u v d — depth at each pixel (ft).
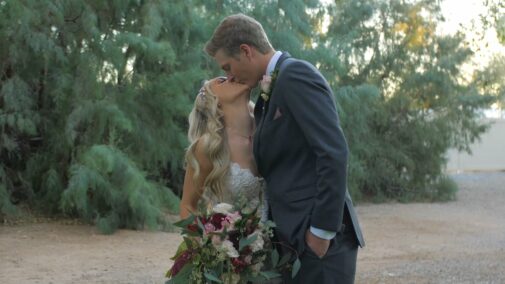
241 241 9.15
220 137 9.81
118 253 28.48
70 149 37.06
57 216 37.09
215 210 9.47
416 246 31.50
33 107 37.14
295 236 9.19
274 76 9.38
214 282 9.28
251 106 10.30
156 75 37.63
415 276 23.63
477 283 22.53
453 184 54.49
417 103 53.98
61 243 30.53
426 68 53.01
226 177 9.81
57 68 36.17
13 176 38.42
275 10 43.19
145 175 35.94
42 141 38.52
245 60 9.62
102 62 35.99
